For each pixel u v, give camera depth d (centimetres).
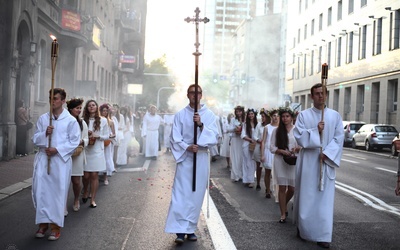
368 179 1282
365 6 3834
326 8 4734
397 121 3234
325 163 595
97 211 776
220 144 1833
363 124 3125
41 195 599
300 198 602
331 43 4594
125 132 1495
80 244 579
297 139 605
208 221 721
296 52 5741
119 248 565
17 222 688
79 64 2538
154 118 1728
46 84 2048
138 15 4994
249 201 906
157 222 703
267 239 617
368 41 3781
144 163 1557
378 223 721
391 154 2442
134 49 5169
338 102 4472
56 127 612
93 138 804
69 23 2138
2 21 1455
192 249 567
